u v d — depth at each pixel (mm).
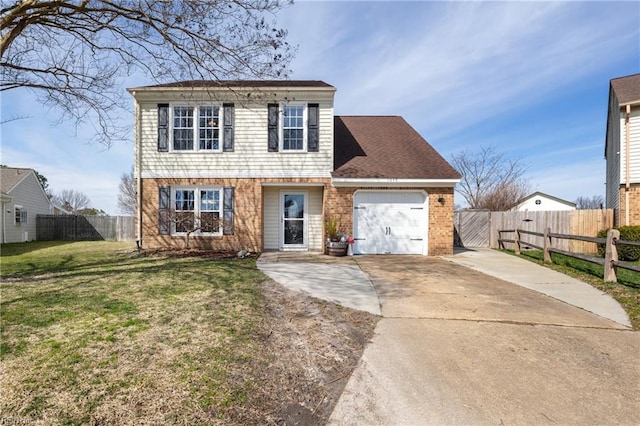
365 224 10945
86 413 2277
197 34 6570
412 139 13008
